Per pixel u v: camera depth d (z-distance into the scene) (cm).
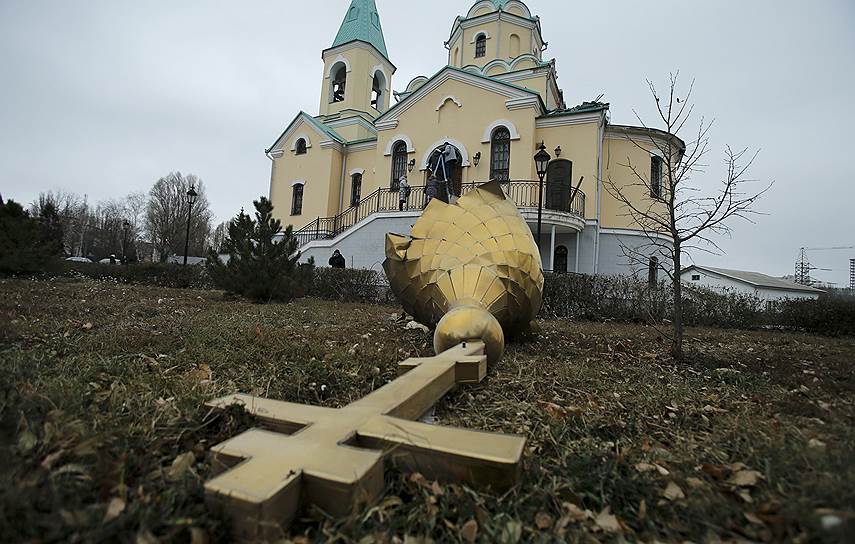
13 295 807
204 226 6381
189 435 197
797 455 198
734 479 183
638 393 355
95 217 7100
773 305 1298
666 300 1234
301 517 133
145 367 336
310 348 447
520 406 296
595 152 1906
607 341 680
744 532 141
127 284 1545
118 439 181
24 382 253
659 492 172
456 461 156
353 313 902
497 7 2400
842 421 270
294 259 1094
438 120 2130
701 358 555
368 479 137
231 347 430
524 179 1934
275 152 2733
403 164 2253
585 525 149
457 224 455
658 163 1992
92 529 116
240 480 126
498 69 2359
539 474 185
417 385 222
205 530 119
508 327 466
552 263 1738
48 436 170
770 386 402
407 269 459
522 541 140
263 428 187
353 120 2653
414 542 132
